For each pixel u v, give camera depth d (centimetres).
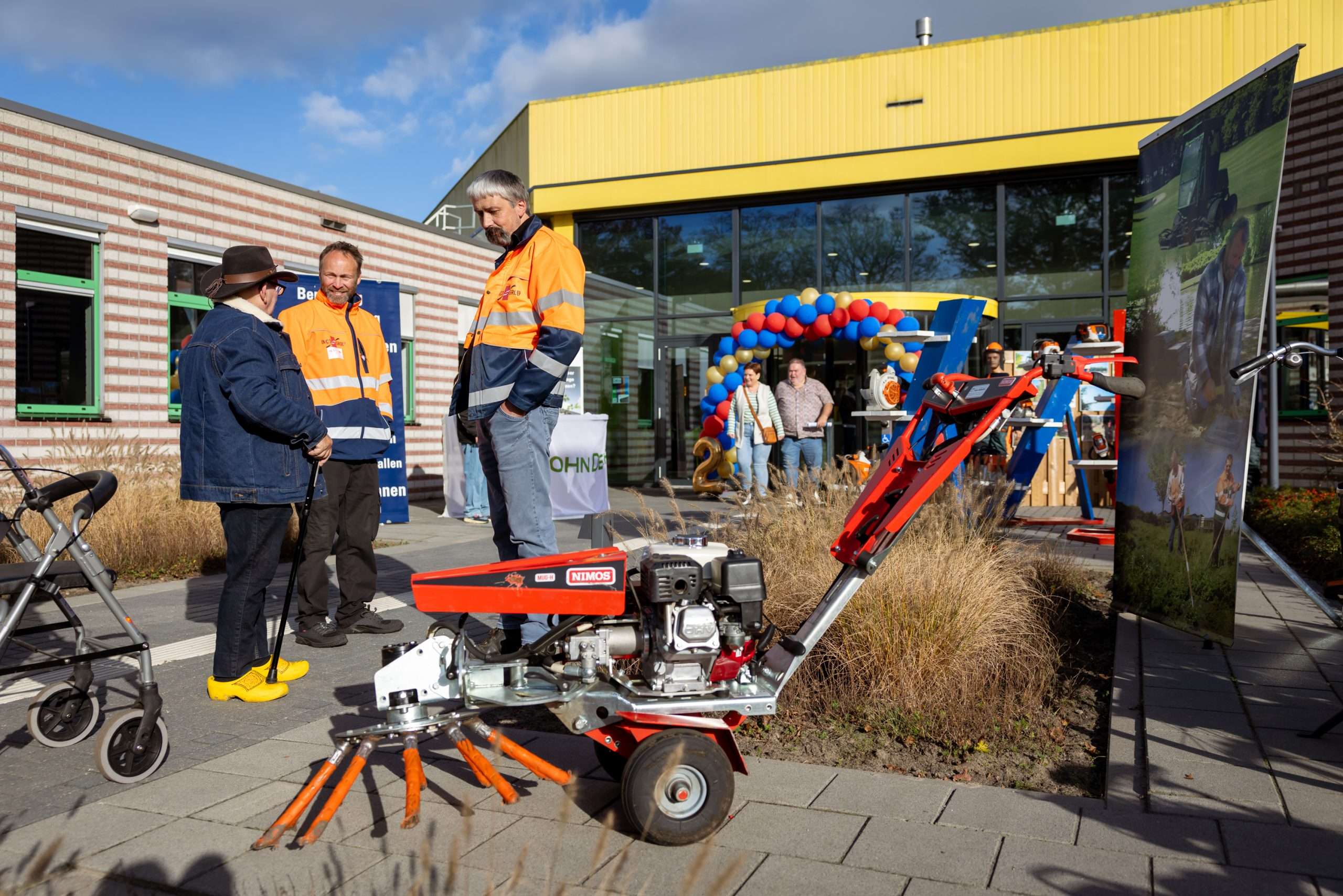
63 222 961
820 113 1714
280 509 429
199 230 1106
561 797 316
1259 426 1259
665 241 1852
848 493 611
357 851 275
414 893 169
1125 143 1543
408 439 1415
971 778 343
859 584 329
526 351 382
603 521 385
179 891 254
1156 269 550
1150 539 541
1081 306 1603
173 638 542
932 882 257
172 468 891
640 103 1822
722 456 1490
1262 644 505
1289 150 1295
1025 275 1633
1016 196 1639
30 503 347
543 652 311
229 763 349
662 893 249
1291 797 308
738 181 1756
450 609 293
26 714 407
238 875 261
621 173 1833
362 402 550
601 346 1895
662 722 289
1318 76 1281
